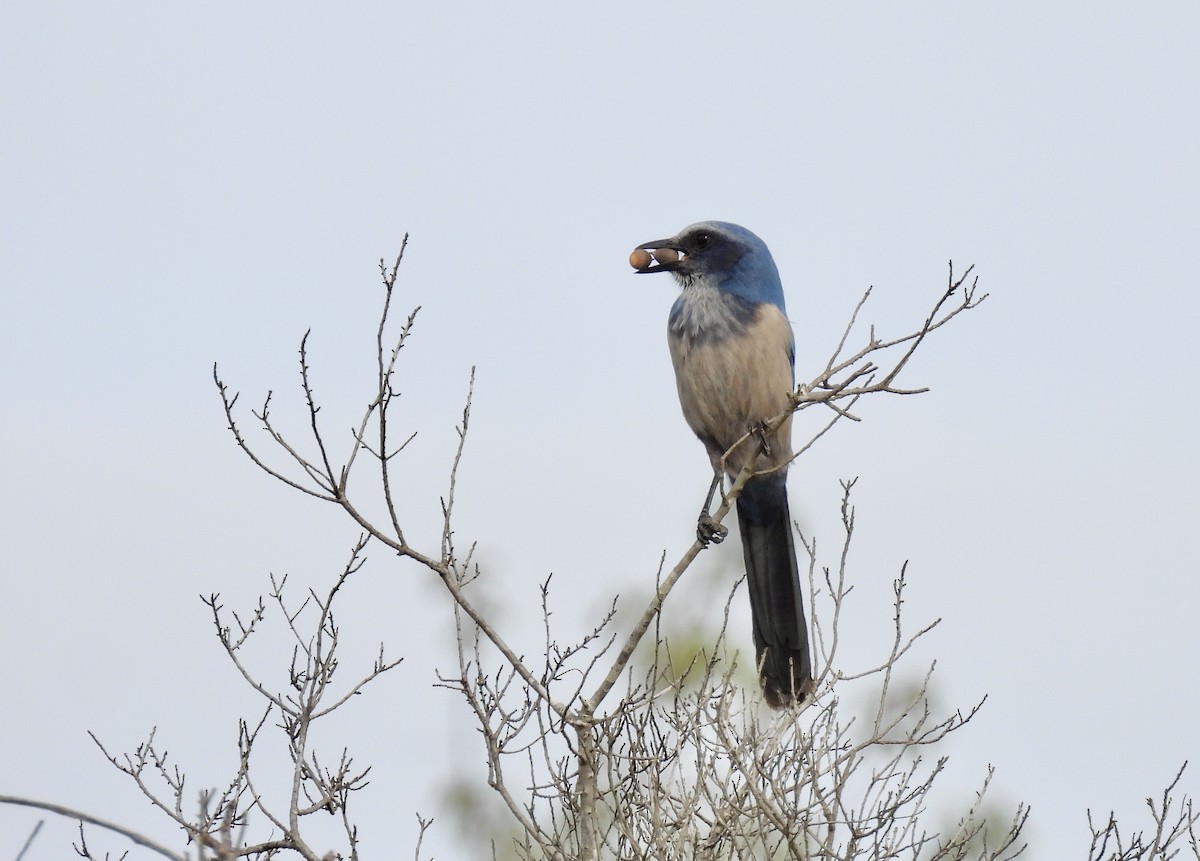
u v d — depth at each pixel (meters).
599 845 9.41
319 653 9.41
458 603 9.66
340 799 9.27
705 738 9.97
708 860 9.29
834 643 10.16
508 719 9.62
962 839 9.77
